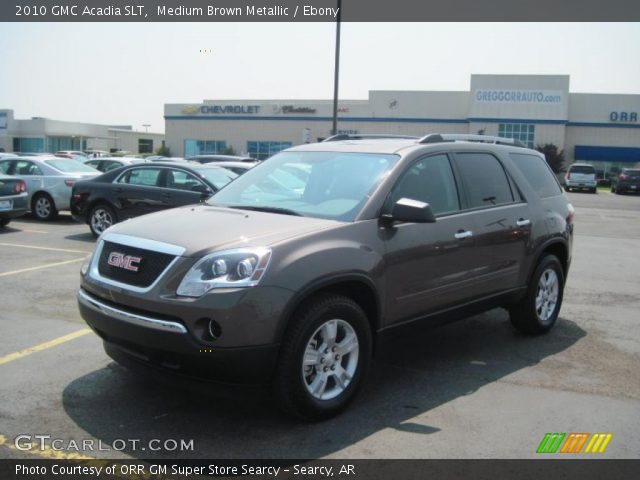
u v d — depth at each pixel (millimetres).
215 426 3963
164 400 4332
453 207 5117
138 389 4508
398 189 4672
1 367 4898
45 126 64312
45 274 8383
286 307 3729
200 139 57625
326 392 4105
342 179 4793
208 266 3699
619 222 19078
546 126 49500
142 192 11125
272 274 3719
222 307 3584
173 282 3734
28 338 5621
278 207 4727
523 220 5770
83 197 11727
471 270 5160
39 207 14523
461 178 5281
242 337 3619
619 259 11453
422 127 51812
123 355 4094
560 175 49469
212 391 3779
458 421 4148
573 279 9336
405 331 4676
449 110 51219
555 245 6363
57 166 14789
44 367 4910
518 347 5840
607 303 7754
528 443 3857
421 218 4215
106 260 4180
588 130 51094
